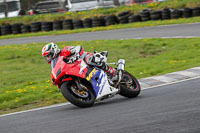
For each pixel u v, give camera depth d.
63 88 18.75
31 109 21.89
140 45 47.28
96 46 49.41
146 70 32.47
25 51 50.72
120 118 16.31
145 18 81.12
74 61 19.31
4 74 37.84
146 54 42.69
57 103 23.30
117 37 59.78
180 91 21.83
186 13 76.75
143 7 96.94
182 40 47.66
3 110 22.81
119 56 42.34
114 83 21.17
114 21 84.50
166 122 14.78
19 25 89.19
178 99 19.39
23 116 19.72
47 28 87.50
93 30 75.25
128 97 22.17
